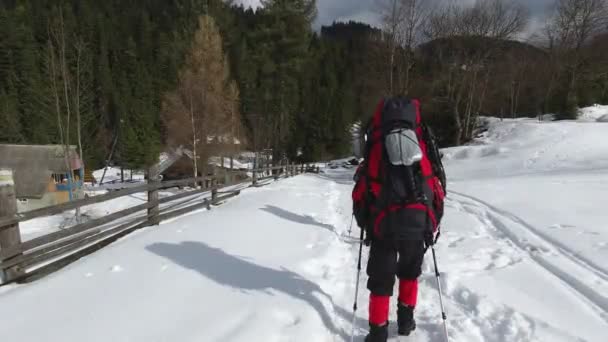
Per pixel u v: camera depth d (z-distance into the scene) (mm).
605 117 31203
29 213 3816
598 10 35625
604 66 36469
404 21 27031
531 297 3076
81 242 4613
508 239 4910
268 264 3896
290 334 2545
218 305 2951
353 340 2594
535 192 8195
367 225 2514
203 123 26625
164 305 2961
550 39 39781
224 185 9516
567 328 2594
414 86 30109
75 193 27812
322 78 89375
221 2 42094
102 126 54250
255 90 42031
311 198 8859
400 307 2609
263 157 37969
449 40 30906
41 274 3906
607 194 7410
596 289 3137
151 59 69625
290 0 35219
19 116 36219
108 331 2590
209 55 28891
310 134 65812
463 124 32625
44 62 21688
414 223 2312
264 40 35844
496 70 33594
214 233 5176
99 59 62781
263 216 6383
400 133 2312
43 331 2613
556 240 4535
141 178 50625
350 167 52250
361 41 36781
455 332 2641
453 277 3490
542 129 24766
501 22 29859
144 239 4855
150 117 53969
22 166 27703
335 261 4219
